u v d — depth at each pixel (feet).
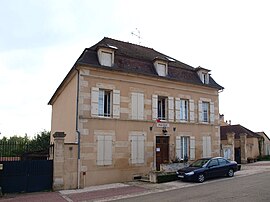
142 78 54.70
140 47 68.18
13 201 35.40
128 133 51.31
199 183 44.62
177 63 67.05
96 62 49.83
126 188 42.68
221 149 68.49
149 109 54.80
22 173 41.34
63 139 44.50
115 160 49.14
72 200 35.04
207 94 64.95
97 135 47.78
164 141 56.49
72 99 51.06
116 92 51.03
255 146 98.68
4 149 48.57
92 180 46.19
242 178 47.34
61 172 43.47
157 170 52.21
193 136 60.34
